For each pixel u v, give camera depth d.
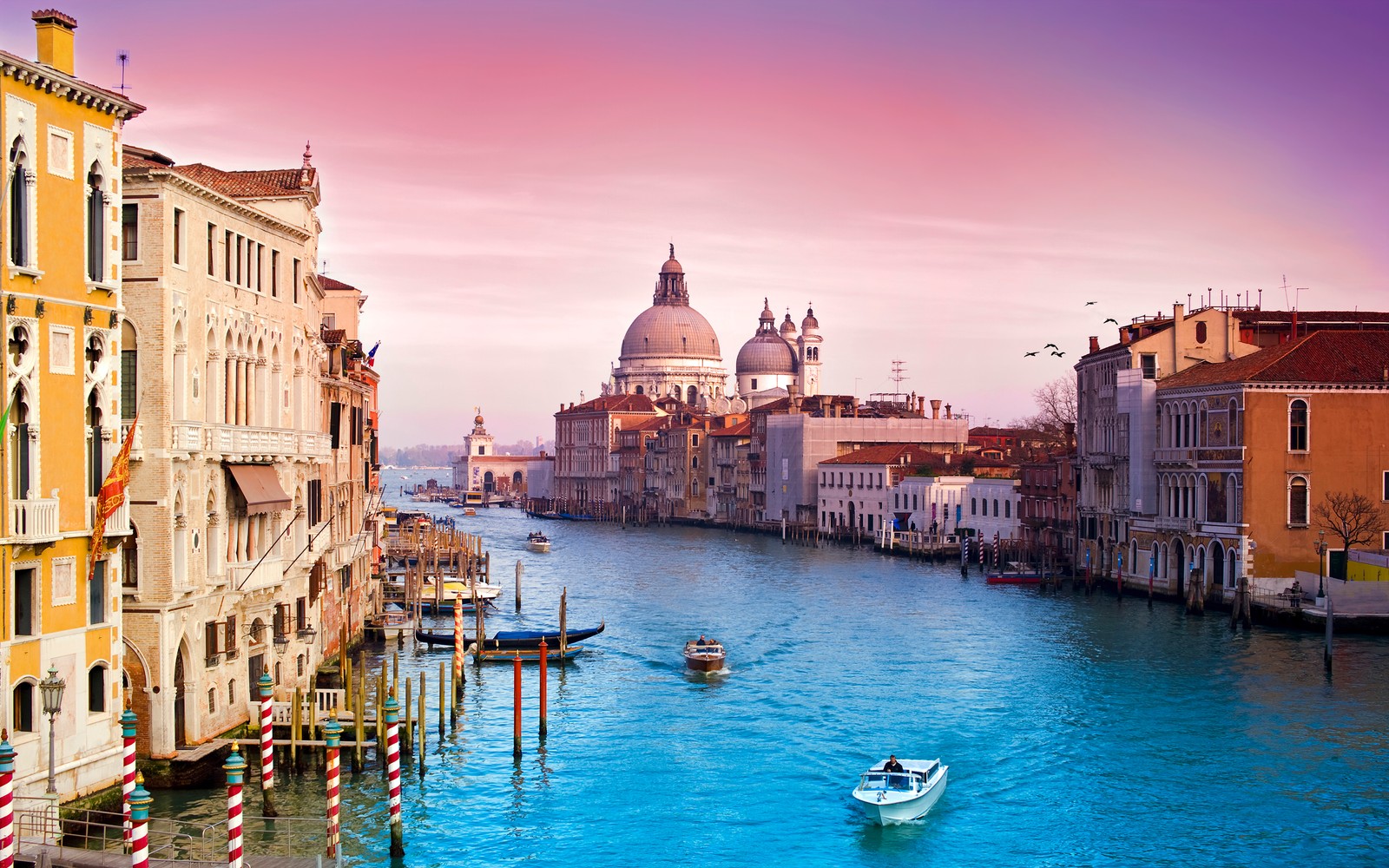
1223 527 77.56
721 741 49.03
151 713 37.56
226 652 41.19
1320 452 76.12
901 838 38.69
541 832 39.03
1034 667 62.47
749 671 62.78
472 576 89.69
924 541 125.19
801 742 48.81
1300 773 44.41
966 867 36.59
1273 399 75.81
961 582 101.12
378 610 75.00
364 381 69.75
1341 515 75.19
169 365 37.06
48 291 31.78
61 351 32.34
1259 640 68.44
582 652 67.31
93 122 33.38
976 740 48.88
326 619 55.53
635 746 48.47
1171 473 84.44
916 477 133.62
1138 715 52.12
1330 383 75.69
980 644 69.44
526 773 44.91
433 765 45.56
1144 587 86.94
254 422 43.97
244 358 42.88
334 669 52.53
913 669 62.47
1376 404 76.00
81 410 33.03
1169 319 93.88
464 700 56.22
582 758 46.78
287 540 47.00
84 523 33.16
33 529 30.98
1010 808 41.28
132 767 30.06
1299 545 76.00
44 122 31.69
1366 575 72.69
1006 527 116.31
